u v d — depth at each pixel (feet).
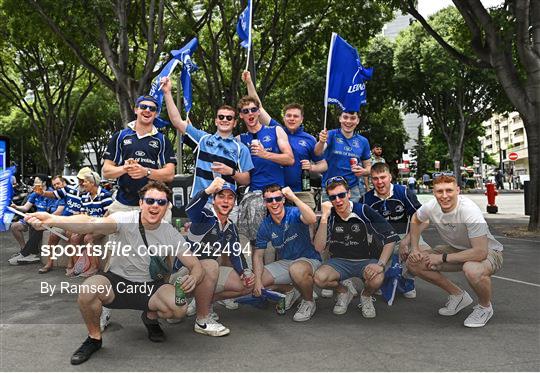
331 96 17.01
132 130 13.83
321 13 46.50
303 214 12.37
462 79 80.02
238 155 13.99
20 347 10.67
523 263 20.04
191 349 10.55
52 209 22.85
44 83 69.62
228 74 61.05
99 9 33.88
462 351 10.14
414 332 11.43
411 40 78.48
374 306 13.60
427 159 178.91
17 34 44.57
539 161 30.83
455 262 12.30
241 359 9.93
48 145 72.33
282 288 13.39
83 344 10.28
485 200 73.20
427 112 90.33
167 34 37.37
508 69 31.37
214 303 13.70
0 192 9.59
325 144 16.75
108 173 13.00
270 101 84.28
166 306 10.64
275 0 46.29
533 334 11.14
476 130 100.73
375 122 106.11
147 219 10.52
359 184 17.60
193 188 14.08
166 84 15.55
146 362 9.84
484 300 12.01
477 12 31.35
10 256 21.30
